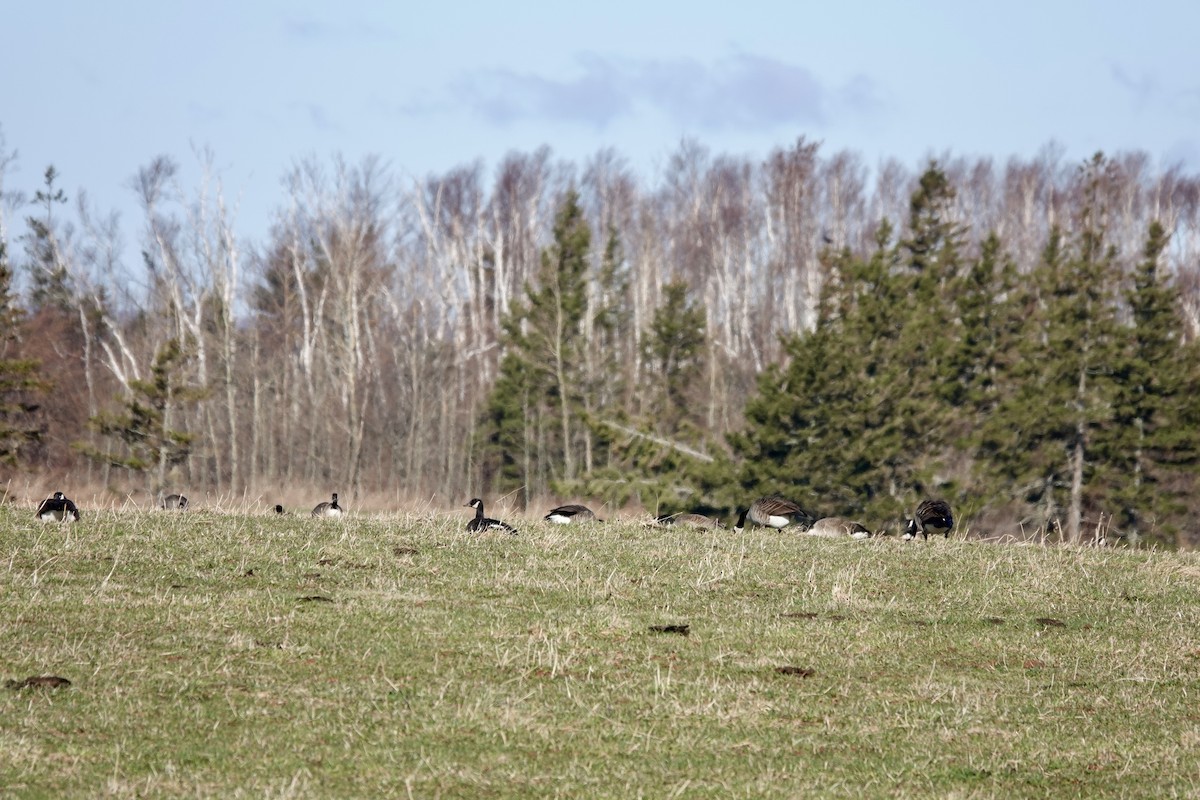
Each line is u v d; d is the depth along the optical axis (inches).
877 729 1593.3
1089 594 2399.1
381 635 1898.4
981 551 2741.1
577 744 1487.5
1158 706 1740.9
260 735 1469.0
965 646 2005.4
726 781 1386.6
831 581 2407.7
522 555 2522.1
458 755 1432.1
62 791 1278.3
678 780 1384.1
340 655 1793.8
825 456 6752.0
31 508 2834.6
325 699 1608.0
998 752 1526.8
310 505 6752.0
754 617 2114.9
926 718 1646.2
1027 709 1706.4
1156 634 2133.4
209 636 1850.4
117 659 1722.4
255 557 2381.9
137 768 1354.6
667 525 3056.1
